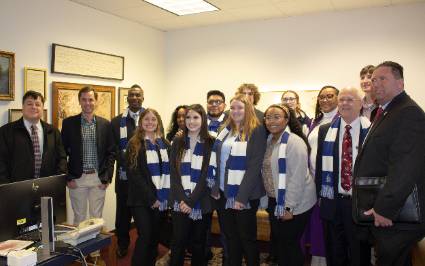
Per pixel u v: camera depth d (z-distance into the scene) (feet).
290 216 7.77
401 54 12.91
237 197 8.02
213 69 16.29
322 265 10.43
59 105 12.07
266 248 12.15
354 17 13.53
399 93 6.32
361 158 6.57
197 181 8.80
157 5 13.10
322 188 8.30
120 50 14.74
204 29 16.40
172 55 17.24
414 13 12.67
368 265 8.23
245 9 13.62
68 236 6.38
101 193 10.90
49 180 6.49
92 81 13.50
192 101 16.85
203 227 9.05
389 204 5.79
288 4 12.96
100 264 8.98
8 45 10.50
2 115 10.40
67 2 12.32
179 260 8.86
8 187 5.81
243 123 8.48
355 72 13.61
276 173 8.07
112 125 11.66
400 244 5.98
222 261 11.00
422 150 5.78
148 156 9.21
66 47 12.27
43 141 9.51
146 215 9.04
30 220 6.14
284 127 8.22
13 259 5.32
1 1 10.27
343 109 7.86
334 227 8.15
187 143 9.12
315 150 9.33
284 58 14.80
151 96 16.60
